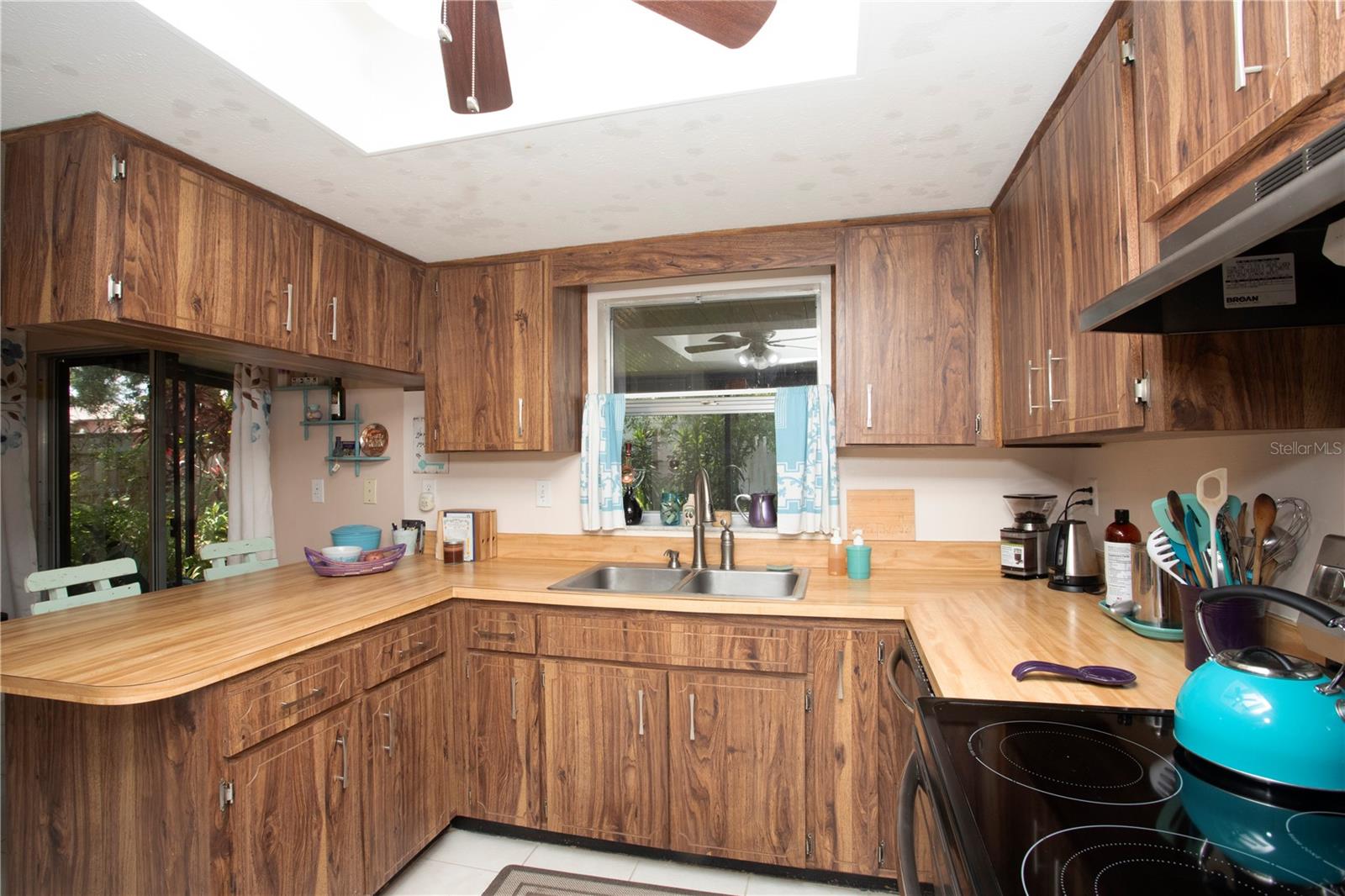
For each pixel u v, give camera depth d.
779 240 2.30
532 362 2.53
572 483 2.75
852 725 1.88
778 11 1.44
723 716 1.98
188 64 1.35
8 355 2.83
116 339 1.83
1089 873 0.66
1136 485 1.91
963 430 2.14
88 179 1.54
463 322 2.62
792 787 1.93
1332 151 0.57
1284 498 1.29
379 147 1.72
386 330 2.45
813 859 1.91
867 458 2.47
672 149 1.73
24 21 1.21
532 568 2.54
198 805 1.38
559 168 1.84
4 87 1.42
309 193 1.99
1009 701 1.13
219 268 1.80
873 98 1.49
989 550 2.36
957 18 1.22
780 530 2.45
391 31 1.67
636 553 2.65
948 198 2.07
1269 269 0.99
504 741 2.16
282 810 1.54
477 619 2.19
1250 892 0.63
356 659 1.78
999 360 2.10
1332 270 0.98
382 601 1.96
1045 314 1.62
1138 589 1.61
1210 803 0.80
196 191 1.75
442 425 2.62
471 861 2.06
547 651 2.12
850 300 2.24
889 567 2.43
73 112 1.52
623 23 1.52
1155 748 0.95
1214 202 0.92
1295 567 1.27
